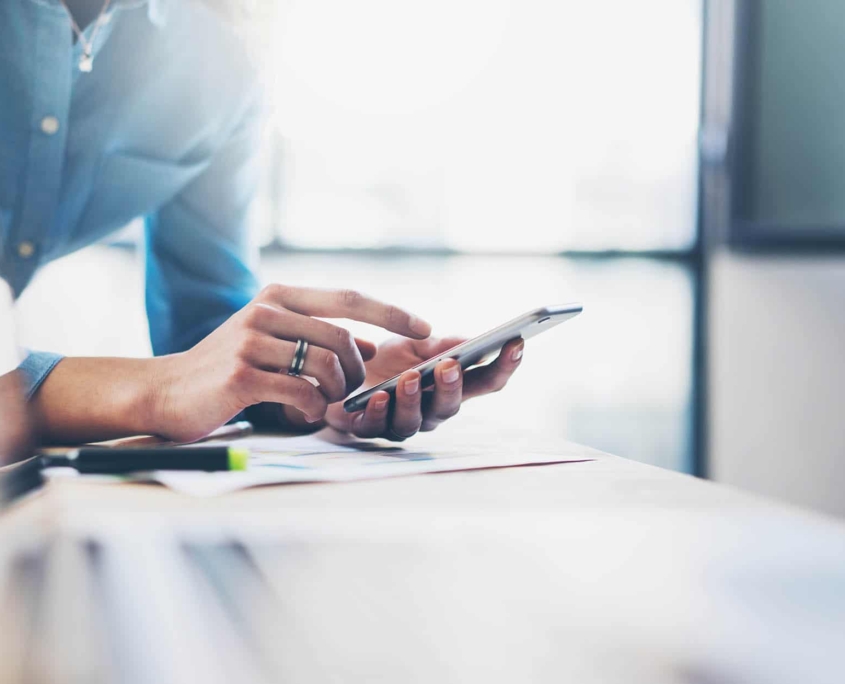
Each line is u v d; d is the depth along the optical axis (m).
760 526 0.33
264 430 0.77
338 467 0.49
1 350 0.40
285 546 0.28
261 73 0.98
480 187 3.12
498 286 3.06
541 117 3.15
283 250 2.92
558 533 0.31
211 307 0.92
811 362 2.54
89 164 0.88
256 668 0.17
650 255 3.04
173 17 0.88
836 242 2.47
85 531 0.29
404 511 0.35
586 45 3.15
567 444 0.64
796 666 0.17
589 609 0.21
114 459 0.45
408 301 3.00
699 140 2.89
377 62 3.07
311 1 3.01
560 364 3.33
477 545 0.29
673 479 0.46
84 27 0.82
